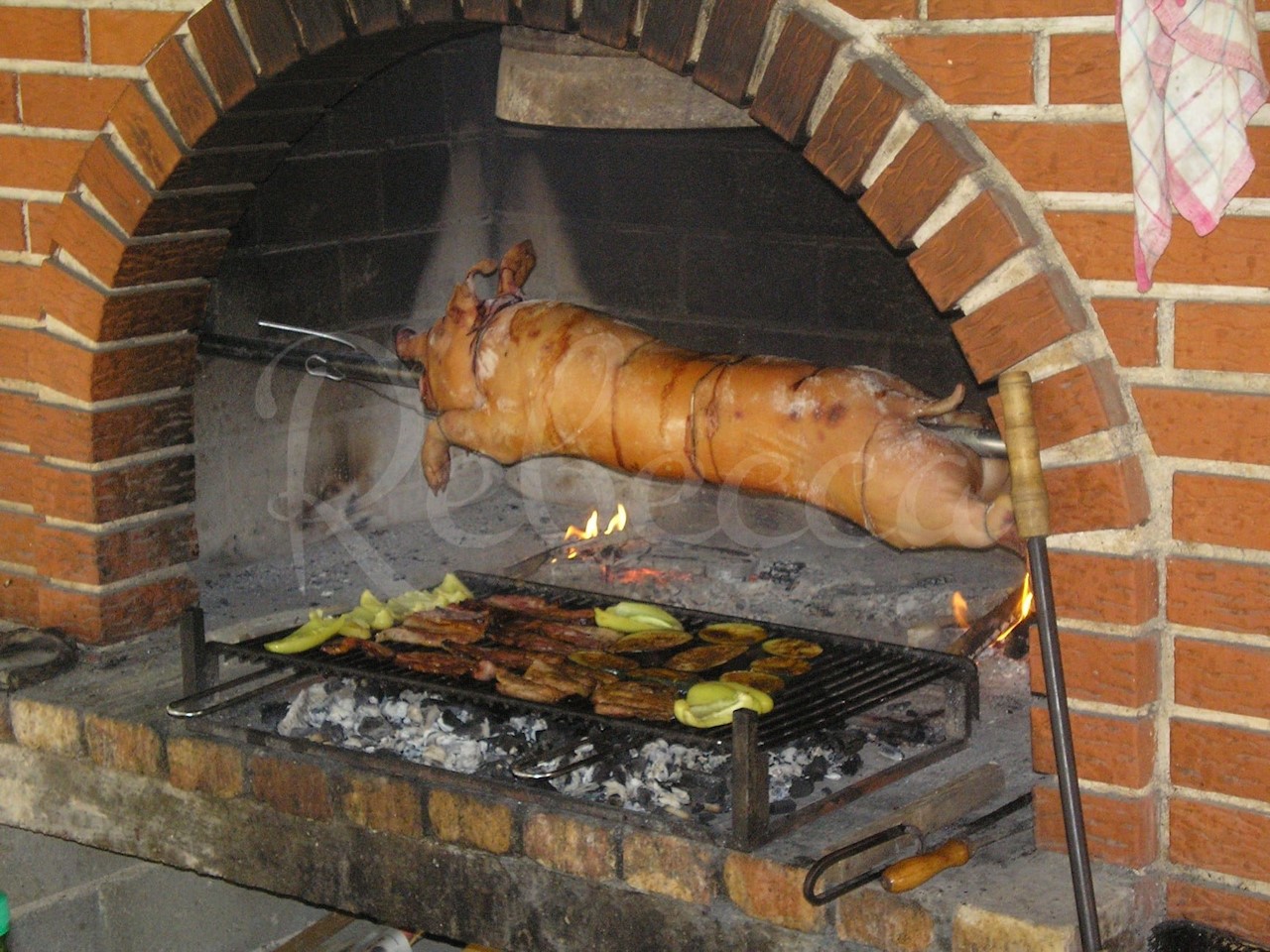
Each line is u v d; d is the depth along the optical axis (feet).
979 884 6.40
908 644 8.36
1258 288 6.01
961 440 7.45
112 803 8.04
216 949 9.77
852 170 6.52
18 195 8.35
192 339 8.70
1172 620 6.36
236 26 7.59
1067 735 6.15
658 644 7.77
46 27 8.07
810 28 6.49
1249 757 6.30
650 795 7.00
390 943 9.53
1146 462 6.30
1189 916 6.50
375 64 7.84
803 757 7.26
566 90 7.59
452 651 7.68
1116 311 6.23
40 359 8.44
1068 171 6.20
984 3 6.22
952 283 6.41
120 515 8.57
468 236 10.61
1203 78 5.82
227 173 8.14
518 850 7.01
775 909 6.53
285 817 7.54
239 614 9.27
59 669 8.41
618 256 10.16
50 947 9.02
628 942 6.86
